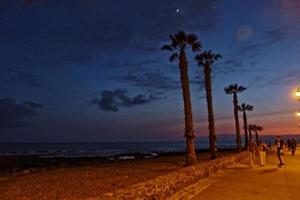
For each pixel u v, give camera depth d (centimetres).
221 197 1330
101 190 1997
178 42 3133
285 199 1284
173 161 4234
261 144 2748
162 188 1323
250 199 1285
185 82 3109
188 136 3062
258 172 2228
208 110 3919
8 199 1822
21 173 3384
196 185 1652
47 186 2266
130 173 2861
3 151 13750
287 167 2569
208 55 3944
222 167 2466
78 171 3309
